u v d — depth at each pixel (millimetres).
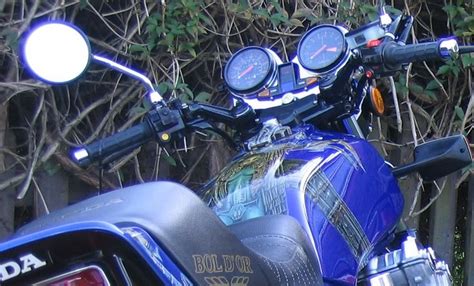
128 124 3203
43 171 3189
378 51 2166
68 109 3156
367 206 2057
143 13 3188
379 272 2092
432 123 3711
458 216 4004
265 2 3406
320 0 3436
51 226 1137
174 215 1206
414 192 3709
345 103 2299
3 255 1071
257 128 2285
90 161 2135
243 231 1704
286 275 1490
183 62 3303
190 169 3482
